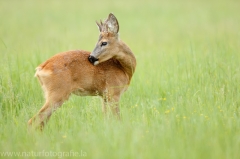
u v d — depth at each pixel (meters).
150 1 119.38
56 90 24.78
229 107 26.28
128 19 85.06
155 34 65.19
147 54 44.72
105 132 21.81
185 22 76.81
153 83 32.34
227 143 19.92
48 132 23.11
